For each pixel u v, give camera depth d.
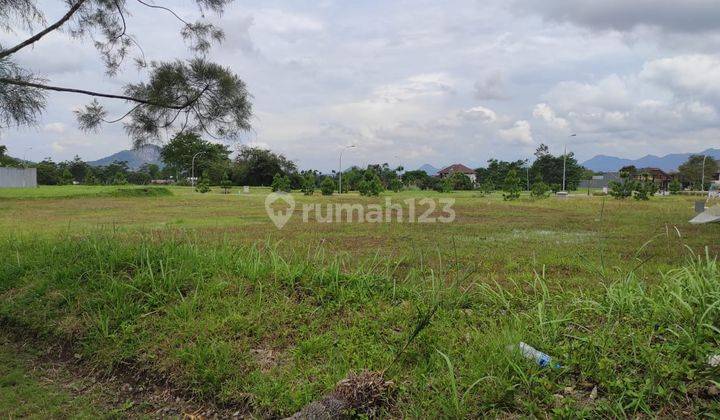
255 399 2.74
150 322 3.69
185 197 31.16
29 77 4.55
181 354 3.18
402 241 9.32
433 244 8.81
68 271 4.67
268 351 3.35
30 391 3.07
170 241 5.63
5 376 3.28
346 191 49.38
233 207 21.05
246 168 65.25
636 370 2.60
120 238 6.59
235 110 4.95
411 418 2.45
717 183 63.56
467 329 3.48
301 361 3.14
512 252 7.66
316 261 5.36
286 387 2.81
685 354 2.72
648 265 6.18
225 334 3.48
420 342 3.23
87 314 3.88
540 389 2.48
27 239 7.26
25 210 18.22
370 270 5.06
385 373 2.86
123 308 3.85
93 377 3.27
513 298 4.21
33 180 43.16
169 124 5.01
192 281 4.43
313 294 4.33
